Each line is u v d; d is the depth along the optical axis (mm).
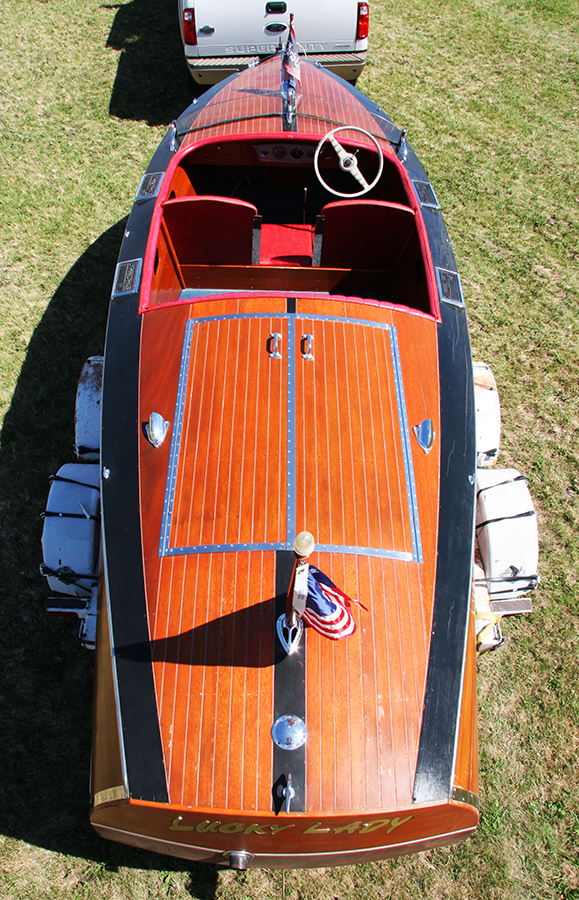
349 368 3174
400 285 4352
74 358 4906
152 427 3000
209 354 3207
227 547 2678
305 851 2531
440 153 6578
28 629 3762
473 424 3250
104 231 5703
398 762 2357
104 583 2848
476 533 3607
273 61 5238
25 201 5879
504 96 7332
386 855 2666
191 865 3125
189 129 4539
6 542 4062
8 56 7395
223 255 4402
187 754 2334
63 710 3516
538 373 5004
